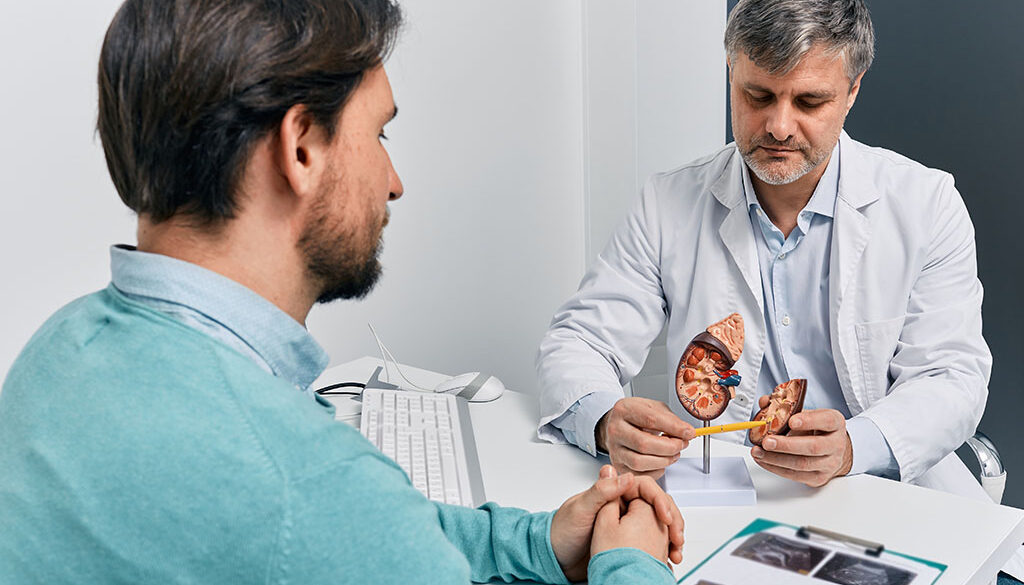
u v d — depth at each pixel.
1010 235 2.18
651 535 0.92
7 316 1.56
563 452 1.35
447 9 2.27
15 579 0.62
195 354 0.65
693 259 1.67
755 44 1.38
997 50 2.11
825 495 1.20
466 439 1.35
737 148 1.55
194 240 0.71
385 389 1.53
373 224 0.77
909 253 1.56
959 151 2.22
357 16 0.72
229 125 0.67
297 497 0.61
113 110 0.70
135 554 0.61
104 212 1.68
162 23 0.67
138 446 0.62
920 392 1.42
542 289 2.70
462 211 2.40
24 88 1.54
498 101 2.45
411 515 0.66
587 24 2.65
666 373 1.88
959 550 1.06
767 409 1.26
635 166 2.64
